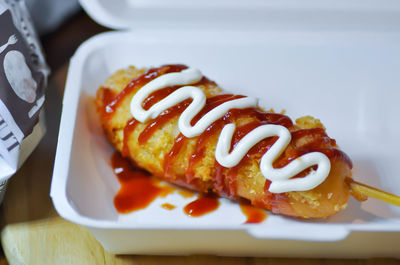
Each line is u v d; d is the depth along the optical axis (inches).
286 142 13.8
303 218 14.4
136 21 17.5
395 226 13.0
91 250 14.4
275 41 16.9
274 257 14.3
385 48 16.7
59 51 18.6
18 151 14.7
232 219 14.6
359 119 16.5
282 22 17.4
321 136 14.2
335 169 13.8
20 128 14.8
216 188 14.6
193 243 13.7
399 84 16.7
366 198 14.4
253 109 14.5
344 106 16.7
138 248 14.0
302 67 17.0
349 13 17.6
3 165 14.7
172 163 14.4
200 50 17.0
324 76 16.9
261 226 13.0
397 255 14.1
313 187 13.6
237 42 16.9
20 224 14.8
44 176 15.7
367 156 15.9
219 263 14.2
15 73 15.0
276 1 17.7
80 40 18.9
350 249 13.8
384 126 16.4
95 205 14.5
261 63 17.0
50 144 16.3
